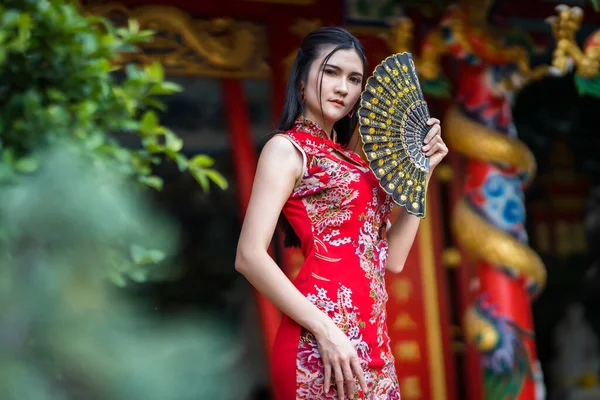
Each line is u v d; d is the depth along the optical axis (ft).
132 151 8.30
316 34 8.78
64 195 3.30
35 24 7.39
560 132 33.37
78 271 3.26
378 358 8.41
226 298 25.77
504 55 18.21
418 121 8.69
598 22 22.29
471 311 19.20
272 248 18.93
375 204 8.64
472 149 19.03
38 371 3.08
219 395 2.96
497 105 19.27
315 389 8.14
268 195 8.30
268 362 18.95
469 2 17.97
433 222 21.08
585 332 34.19
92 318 3.10
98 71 7.71
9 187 3.80
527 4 21.50
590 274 34.73
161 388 2.92
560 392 33.81
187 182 25.09
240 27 18.75
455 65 21.07
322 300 8.23
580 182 34.50
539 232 34.50
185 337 2.97
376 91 8.45
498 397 18.84
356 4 19.44
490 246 18.80
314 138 8.67
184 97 20.04
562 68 18.17
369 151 8.38
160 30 17.98
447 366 20.84
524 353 18.84
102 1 17.33
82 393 2.99
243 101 19.06
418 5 19.31
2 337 3.13
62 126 6.66
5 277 3.22
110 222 3.32
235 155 19.02
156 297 3.76
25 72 7.41
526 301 19.04
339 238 8.42
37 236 3.29
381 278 8.66
